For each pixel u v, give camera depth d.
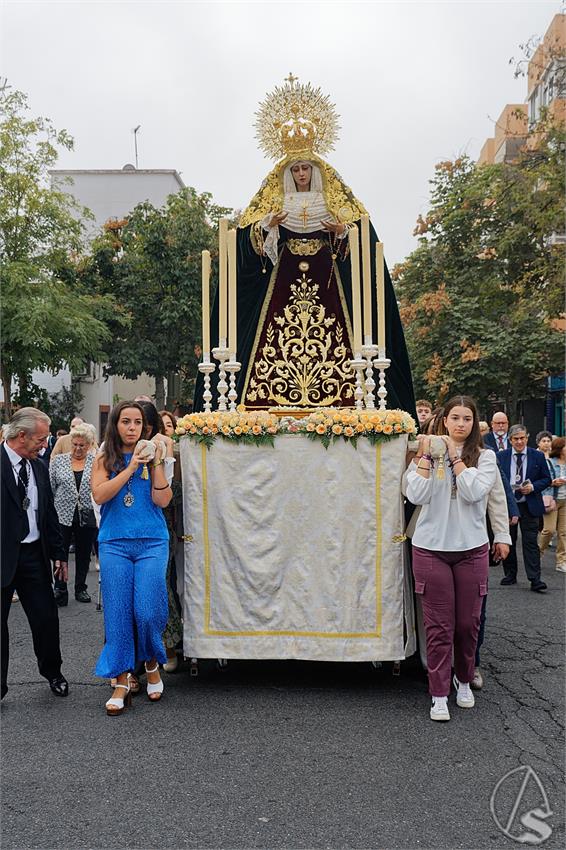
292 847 3.27
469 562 4.73
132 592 4.86
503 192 16.95
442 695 4.64
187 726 4.57
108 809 3.59
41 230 20.19
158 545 4.93
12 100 19.39
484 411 23.12
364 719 4.67
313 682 5.40
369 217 5.96
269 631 5.25
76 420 10.02
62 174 35.31
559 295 16.17
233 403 5.65
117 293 24.34
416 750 4.20
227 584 5.28
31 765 4.05
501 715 4.73
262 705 4.93
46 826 3.45
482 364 19.77
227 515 5.25
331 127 6.25
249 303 6.54
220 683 5.39
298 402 6.52
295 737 4.39
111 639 4.79
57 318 19.28
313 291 6.52
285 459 5.22
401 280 22.17
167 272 24.02
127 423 4.88
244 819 3.49
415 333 20.83
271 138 6.30
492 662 5.86
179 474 5.63
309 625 5.21
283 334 6.55
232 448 5.26
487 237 20.03
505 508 5.12
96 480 4.88
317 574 5.21
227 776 3.90
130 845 3.30
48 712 4.82
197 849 3.26
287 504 5.23
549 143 17.23
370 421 5.12
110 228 27.53
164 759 4.11
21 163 19.73
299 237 6.44
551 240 18.14
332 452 5.19
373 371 6.37
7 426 5.03
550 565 10.55
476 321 19.23
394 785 3.80
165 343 24.55
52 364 20.22
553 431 23.44
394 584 5.18
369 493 5.18
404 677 5.50
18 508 4.89
